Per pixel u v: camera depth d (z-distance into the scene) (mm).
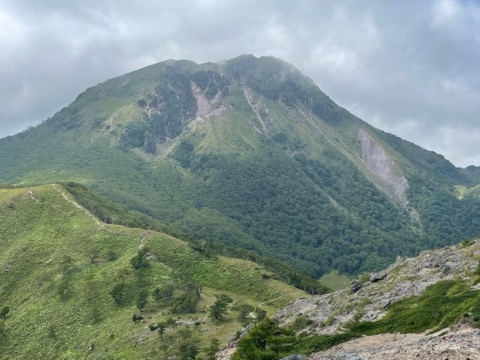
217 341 106312
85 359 122625
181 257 187250
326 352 54938
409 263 88250
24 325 145250
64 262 176500
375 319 66875
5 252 191625
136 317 135375
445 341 38500
